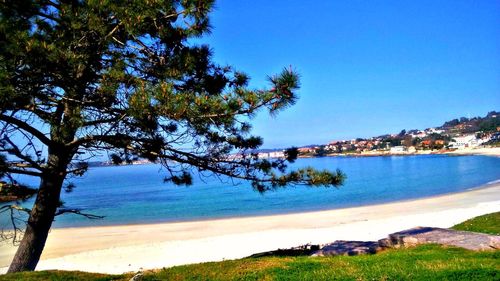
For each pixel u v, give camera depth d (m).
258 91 6.97
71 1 7.72
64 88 7.58
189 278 8.72
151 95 6.74
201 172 9.31
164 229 29.11
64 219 36.16
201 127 7.58
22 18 7.31
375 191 53.69
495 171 81.31
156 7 7.43
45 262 19.00
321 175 8.92
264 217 33.59
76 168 9.41
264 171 9.11
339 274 8.27
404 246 12.52
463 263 8.55
